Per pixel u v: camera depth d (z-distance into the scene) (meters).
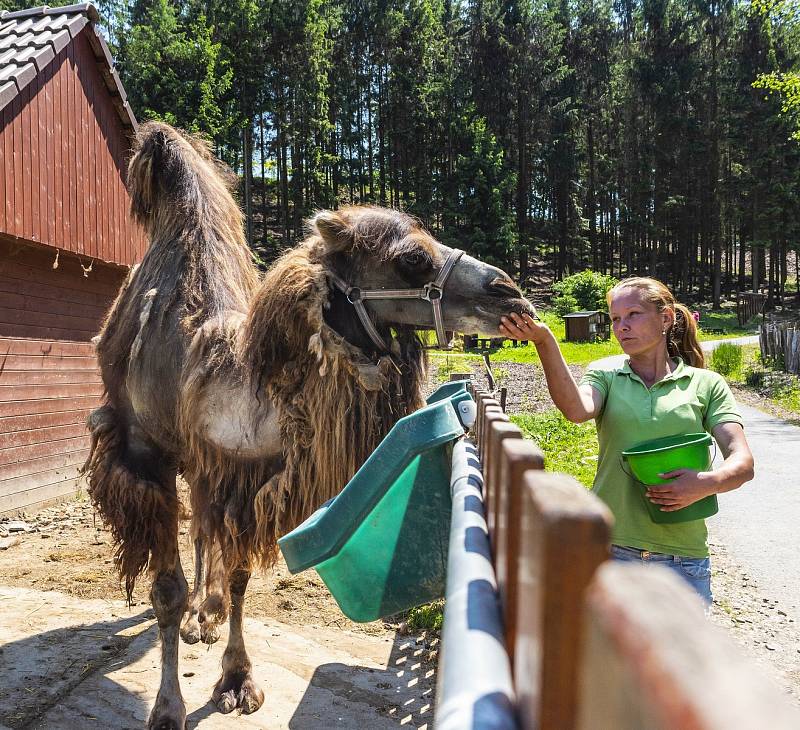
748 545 7.06
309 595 5.64
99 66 9.16
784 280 62.56
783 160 58.34
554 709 0.49
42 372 8.41
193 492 3.52
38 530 7.38
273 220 63.75
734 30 67.50
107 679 4.17
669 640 0.30
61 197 8.38
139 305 3.95
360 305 3.18
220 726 3.70
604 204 74.06
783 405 17.36
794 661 4.64
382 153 66.12
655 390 3.02
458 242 57.34
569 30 75.56
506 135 67.69
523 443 1.02
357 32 65.44
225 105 50.34
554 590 0.48
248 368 3.23
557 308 46.22
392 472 2.10
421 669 4.40
